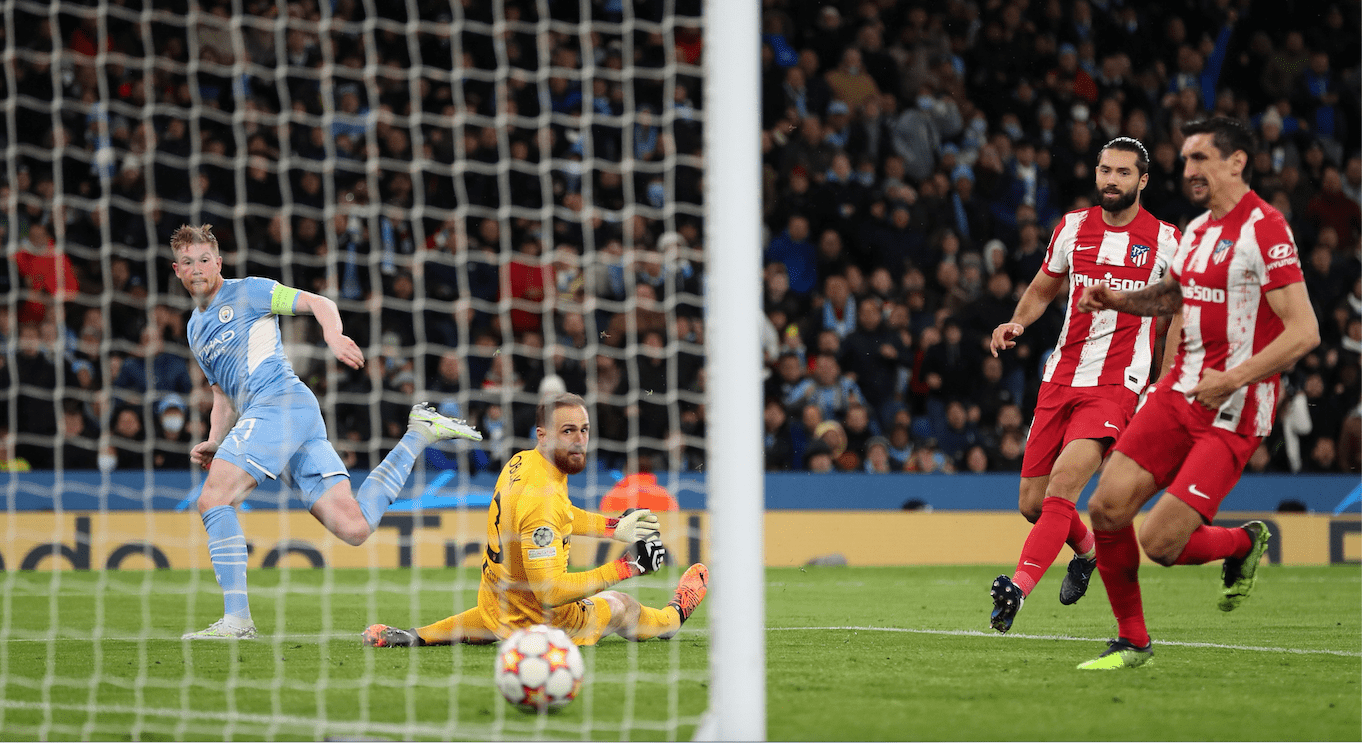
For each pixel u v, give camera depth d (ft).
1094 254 60.54
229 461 61.00
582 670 41.39
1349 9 183.73
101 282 129.08
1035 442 62.34
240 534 62.03
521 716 41.11
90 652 56.24
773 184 155.12
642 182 148.15
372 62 138.41
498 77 137.49
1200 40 179.22
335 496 62.80
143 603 81.97
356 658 53.42
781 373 135.85
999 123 168.66
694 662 52.49
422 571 110.01
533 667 40.63
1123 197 59.26
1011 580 53.62
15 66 136.15
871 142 158.81
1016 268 156.76
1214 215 48.65
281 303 62.80
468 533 115.96
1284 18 180.96
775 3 164.66
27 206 131.34
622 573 55.62
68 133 136.05
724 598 37.40
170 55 141.38
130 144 136.98
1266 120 169.78
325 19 134.82
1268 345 46.68
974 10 171.01
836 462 132.77
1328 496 132.67
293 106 142.51
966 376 139.95
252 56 144.56
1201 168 47.83
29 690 46.06
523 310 133.80
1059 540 57.26
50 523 106.52
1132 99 172.35
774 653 56.95
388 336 128.77
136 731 39.22
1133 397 59.77
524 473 54.49
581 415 54.24
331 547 112.06
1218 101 175.52
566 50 152.56
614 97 151.84
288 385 62.90
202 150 135.64
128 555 108.37
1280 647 60.59
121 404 120.67
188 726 39.93
